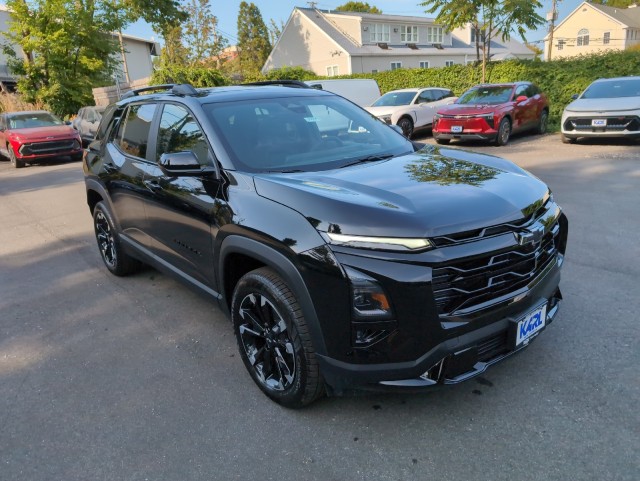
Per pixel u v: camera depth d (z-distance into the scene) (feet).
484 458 8.42
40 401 10.96
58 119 58.08
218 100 12.55
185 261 12.57
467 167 10.80
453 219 8.32
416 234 8.03
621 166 30.60
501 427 9.11
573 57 56.95
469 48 154.71
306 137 12.28
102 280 17.92
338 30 132.57
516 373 10.62
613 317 12.60
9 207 32.30
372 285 8.05
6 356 13.00
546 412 9.41
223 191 10.63
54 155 52.31
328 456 8.74
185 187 11.79
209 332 13.58
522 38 66.39
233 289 11.19
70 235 24.38
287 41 141.18
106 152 16.61
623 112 37.27
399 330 8.13
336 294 8.30
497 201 8.97
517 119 45.11
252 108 12.55
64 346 13.32
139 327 14.12
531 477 7.96
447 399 10.00
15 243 23.68
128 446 9.36
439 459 8.48
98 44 90.02
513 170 11.02
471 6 64.03
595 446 8.50
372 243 8.09
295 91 14.08
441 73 71.31
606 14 200.64
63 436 9.77
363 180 9.92
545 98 50.78
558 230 10.36
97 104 86.84
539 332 9.62
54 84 85.56
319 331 8.70
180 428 9.75
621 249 17.11
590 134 38.93
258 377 10.48
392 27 136.05
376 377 8.41
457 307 8.35
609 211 21.47
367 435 9.18
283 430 9.48
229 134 11.52
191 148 12.01
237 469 8.60
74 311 15.46
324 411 9.92
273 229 9.15
